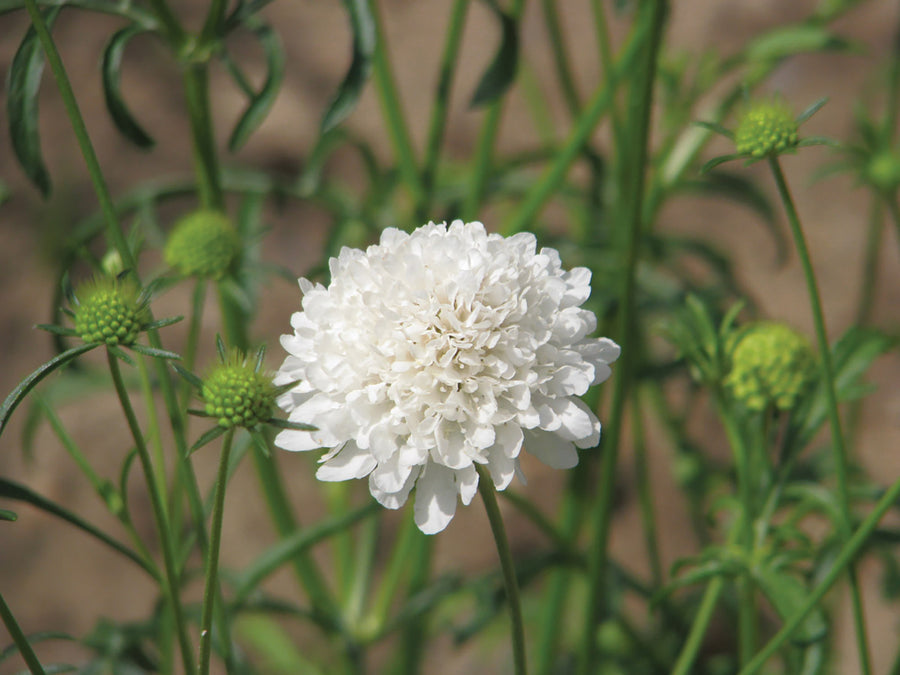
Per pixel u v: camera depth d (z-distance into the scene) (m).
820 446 0.58
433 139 0.46
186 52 0.40
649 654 0.47
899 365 0.68
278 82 0.39
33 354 0.68
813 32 0.46
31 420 0.44
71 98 0.34
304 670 0.53
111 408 0.66
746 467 0.37
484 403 0.33
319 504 0.66
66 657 0.60
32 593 0.62
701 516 0.50
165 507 0.36
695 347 0.38
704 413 0.67
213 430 0.32
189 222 0.38
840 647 0.56
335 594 0.62
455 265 0.34
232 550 0.64
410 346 0.33
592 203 0.50
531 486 0.68
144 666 0.42
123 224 0.68
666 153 0.47
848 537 0.35
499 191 0.50
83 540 0.64
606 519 0.40
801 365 0.37
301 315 0.34
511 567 0.34
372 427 0.33
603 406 0.64
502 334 0.33
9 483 0.34
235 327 0.41
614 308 0.45
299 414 0.33
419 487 0.33
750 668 0.35
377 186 0.50
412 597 0.49
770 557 0.37
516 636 0.34
